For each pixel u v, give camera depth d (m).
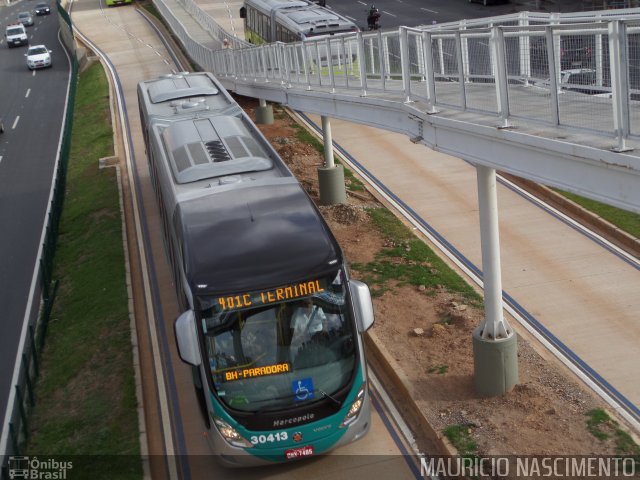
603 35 8.62
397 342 14.19
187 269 10.90
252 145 15.16
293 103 20.34
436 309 15.24
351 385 10.79
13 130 39.50
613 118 7.95
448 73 12.84
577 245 17.88
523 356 13.57
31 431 13.84
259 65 25.66
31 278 21.70
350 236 19.28
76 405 14.14
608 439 11.16
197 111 18.77
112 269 19.69
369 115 14.98
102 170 28.47
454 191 21.72
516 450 11.08
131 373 14.52
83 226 23.81
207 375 10.52
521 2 49.00
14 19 82.06
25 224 25.95
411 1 54.69
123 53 52.25
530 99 10.21
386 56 14.81
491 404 12.16
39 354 16.81
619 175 7.80
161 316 16.92
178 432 12.77
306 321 10.71
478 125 9.97
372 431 12.21
